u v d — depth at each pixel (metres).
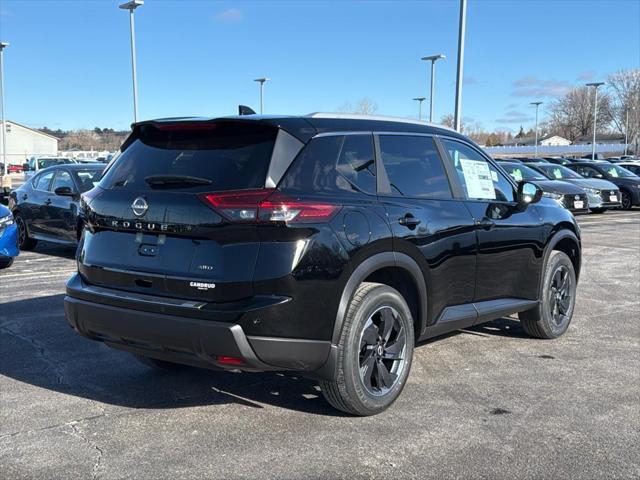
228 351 3.56
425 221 4.41
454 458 3.56
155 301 3.76
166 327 3.69
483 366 5.20
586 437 3.84
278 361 3.65
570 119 121.06
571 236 6.11
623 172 23.17
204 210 3.63
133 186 4.05
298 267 3.58
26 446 3.72
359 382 3.96
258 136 3.87
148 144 4.28
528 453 3.62
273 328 3.56
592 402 4.41
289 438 3.83
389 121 4.62
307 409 4.29
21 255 11.41
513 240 5.32
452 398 4.48
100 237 4.17
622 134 102.50
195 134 4.08
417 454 3.61
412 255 4.27
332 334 3.78
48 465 3.48
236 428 3.98
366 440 3.79
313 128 4.00
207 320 3.58
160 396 4.54
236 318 3.53
